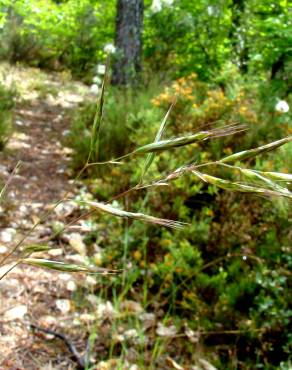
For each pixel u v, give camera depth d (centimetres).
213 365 207
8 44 925
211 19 682
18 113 593
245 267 255
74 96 755
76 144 433
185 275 248
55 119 602
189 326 226
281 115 390
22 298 234
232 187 72
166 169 308
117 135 405
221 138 345
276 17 596
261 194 71
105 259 262
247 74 497
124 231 283
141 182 78
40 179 392
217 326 224
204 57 683
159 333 215
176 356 211
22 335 208
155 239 270
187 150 329
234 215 274
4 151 440
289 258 234
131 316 228
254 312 220
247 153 72
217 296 240
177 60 715
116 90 578
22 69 877
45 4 698
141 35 704
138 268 259
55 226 304
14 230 296
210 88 501
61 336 211
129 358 202
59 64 1010
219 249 264
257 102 416
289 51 552
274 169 298
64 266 81
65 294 244
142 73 689
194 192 290
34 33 984
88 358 196
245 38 616
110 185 342
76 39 1007
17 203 336
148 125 379
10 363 189
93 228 299
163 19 697
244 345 219
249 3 634
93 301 235
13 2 497
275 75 568
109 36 940
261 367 207
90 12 1000
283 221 257
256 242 267
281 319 213
